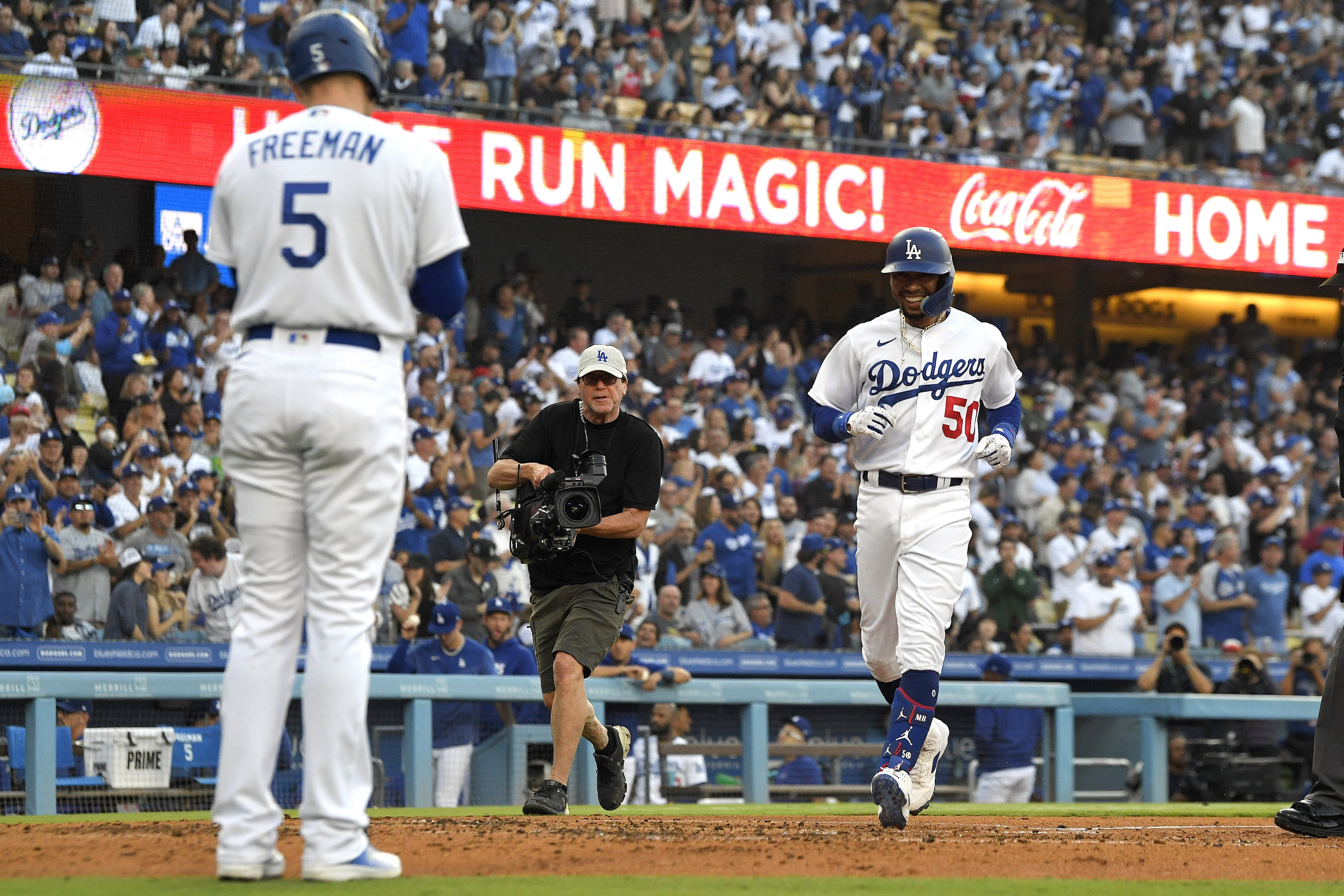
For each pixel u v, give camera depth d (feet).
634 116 186.60
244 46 156.87
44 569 115.34
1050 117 211.41
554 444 65.31
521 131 157.48
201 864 38.68
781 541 151.64
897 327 56.13
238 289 36.83
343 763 35.01
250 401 35.45
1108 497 178.70
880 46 203.82
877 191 172.45
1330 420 211.20
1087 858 42.55
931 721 54.39
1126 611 153.69
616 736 67.51
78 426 137.28
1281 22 234.79
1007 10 222.89
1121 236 182.60
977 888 35.12
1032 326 217.36
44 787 91.81
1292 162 221.66
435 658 105.50
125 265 148.36
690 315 184.96
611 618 64.18
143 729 96.02
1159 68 220.23
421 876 36.27
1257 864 42.11
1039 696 120.16
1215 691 135.64
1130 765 124.98
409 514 138.82
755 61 196.65
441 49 172.55
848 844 45.68
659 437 65.57
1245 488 188.44
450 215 36.78
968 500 56.13
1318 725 52.21
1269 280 221.46
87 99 140.05
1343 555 166.71
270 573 35.86
